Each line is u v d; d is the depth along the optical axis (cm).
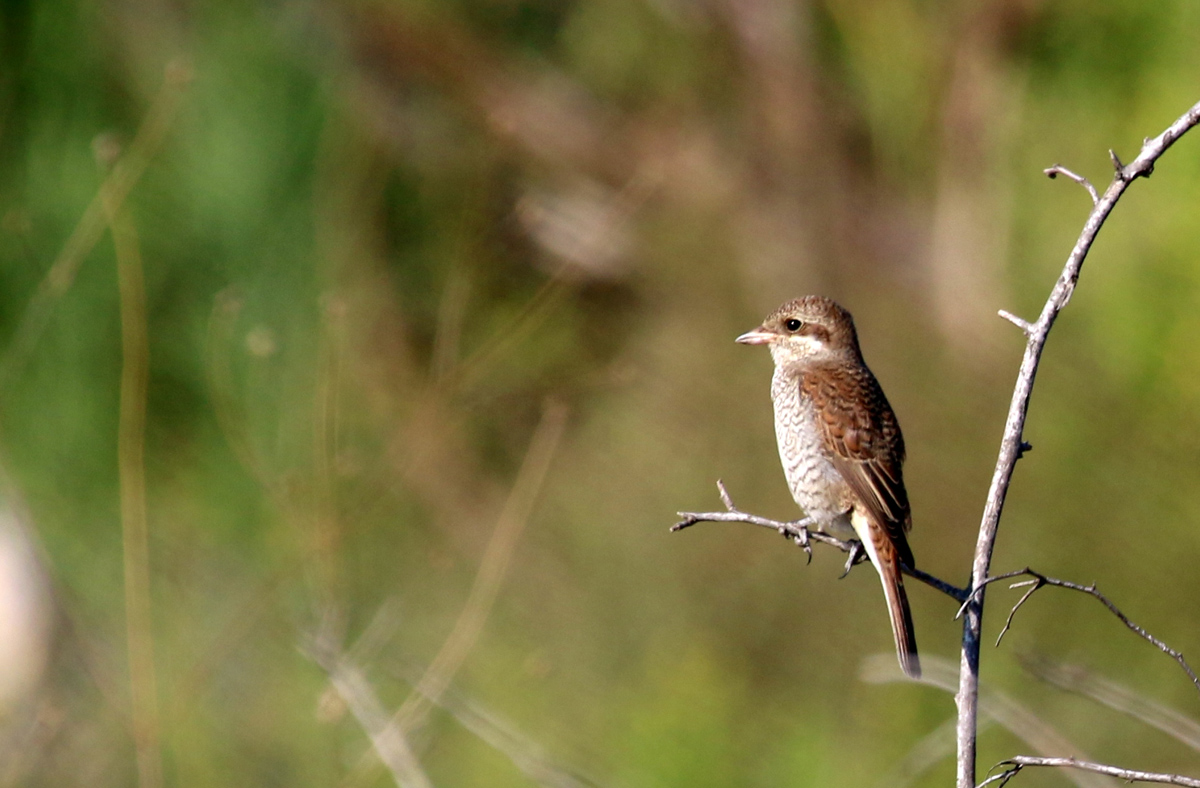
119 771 1041
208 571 1181
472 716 991
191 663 1101
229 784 1028
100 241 1334
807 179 1595
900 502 819
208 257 1356
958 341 1326
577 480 1311
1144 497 1146
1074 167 1380
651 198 1577
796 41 1647
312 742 1044
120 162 1252
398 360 1434
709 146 1625
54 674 1125
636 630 1180
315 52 1477
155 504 1251
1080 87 1404
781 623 1162
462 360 1434
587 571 1235
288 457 1270
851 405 838
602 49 1670
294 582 1152
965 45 1523
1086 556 1138
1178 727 675
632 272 1516
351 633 1155
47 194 1366
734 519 720
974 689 546
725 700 1102
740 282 1522
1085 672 704
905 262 1512
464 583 1234
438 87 1566
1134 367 1214
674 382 1367
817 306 895
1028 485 1174
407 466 1262
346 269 1420
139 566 1061
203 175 1371
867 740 1068
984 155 1499
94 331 1313
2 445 1229
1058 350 1248
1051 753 787
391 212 1513
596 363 1443
